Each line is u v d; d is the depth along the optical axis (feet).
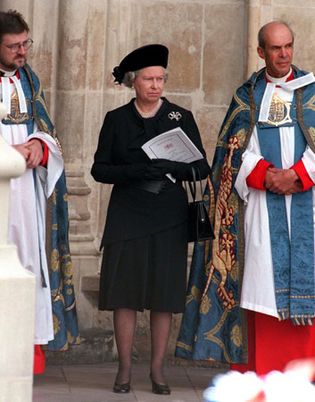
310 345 75.77
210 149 90.43
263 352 75.97
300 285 74.64
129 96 89.40
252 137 75.97
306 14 89.86
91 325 87.51
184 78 89.97
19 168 50.31
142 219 75.56
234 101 77.00
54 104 88.48
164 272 75.51
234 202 76.13
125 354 76.79
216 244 76.54
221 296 76.48
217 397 75.66
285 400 73.72
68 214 85.05
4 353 50.11
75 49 87.66
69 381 79.66
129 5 89.10
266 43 75.25
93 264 87.97
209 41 89.97
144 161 75.66
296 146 75.25
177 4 89.66
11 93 74.95
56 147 74.54
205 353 76.64
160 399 75.25
